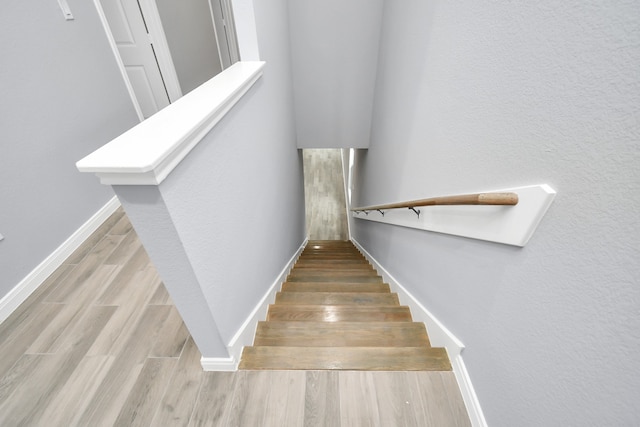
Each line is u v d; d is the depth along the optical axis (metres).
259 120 1.52
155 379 1.27
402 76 1.92
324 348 1.37
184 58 3.32
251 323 1.48
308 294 2.06
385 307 1.82
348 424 1.12
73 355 1.38
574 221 0.63
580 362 0.64
